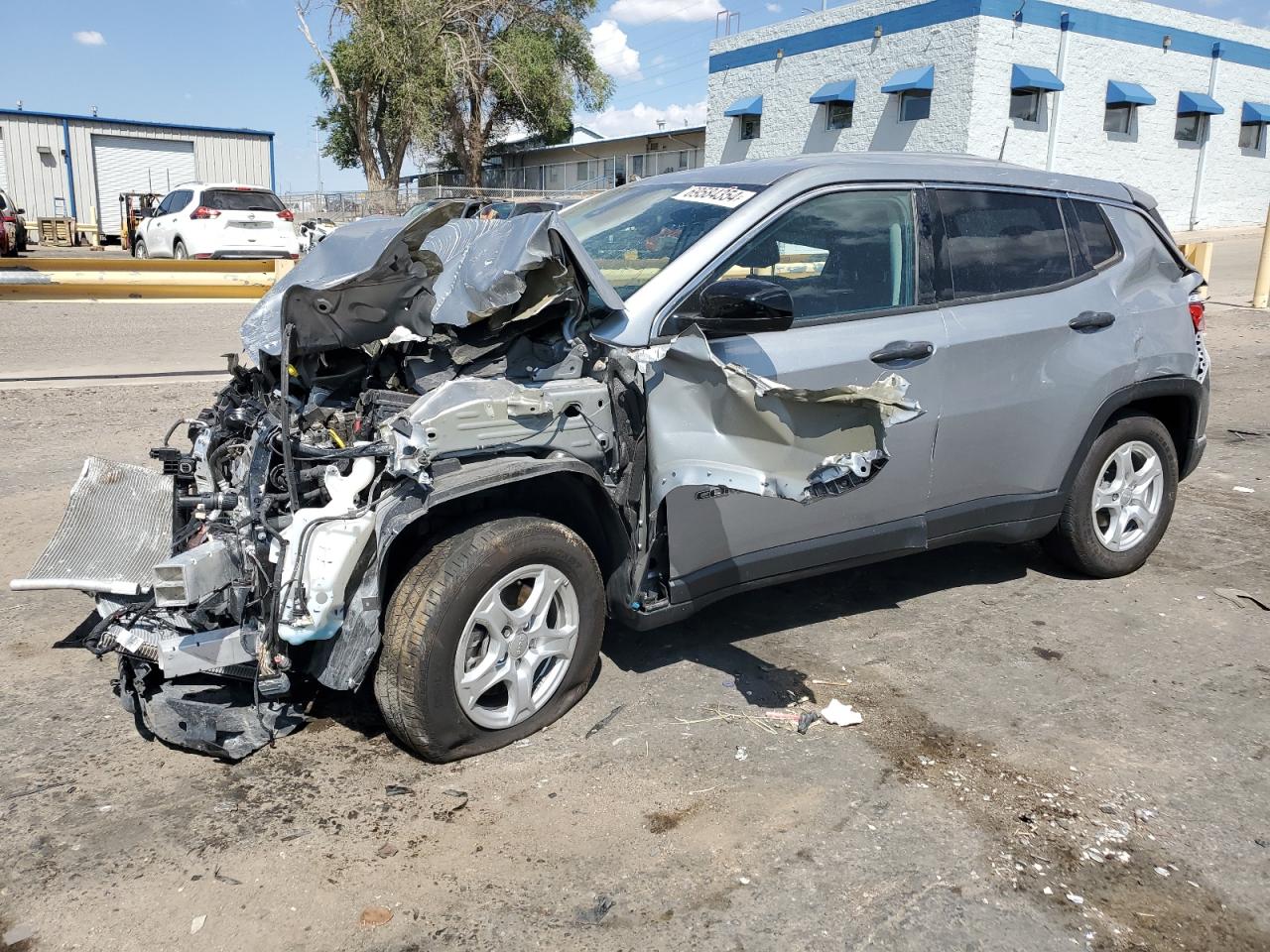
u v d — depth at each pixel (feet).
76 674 13.01
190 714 10.94
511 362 12.14
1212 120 97.04
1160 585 16.85
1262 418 29.01
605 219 14.70
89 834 9.82
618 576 12.11
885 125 90.02
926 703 12.80
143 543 12.23
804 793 10.78
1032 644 14.57
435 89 104.12
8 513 18.67
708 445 11.36
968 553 18.31
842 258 13.38
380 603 10.39
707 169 15.17
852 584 16.74
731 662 13.76
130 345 37.60
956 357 13.79
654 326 11.79
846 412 10.85
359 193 103.24
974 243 14.56
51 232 111.75
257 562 10.53
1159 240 16.84
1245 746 11.98
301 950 8.45
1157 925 9.02
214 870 9.36
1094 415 15.51
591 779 10.91
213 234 64.03
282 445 11.14
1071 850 9.99
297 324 11.50
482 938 8.62
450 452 10.56
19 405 27.04
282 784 10.70
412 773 10.96
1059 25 84.33
